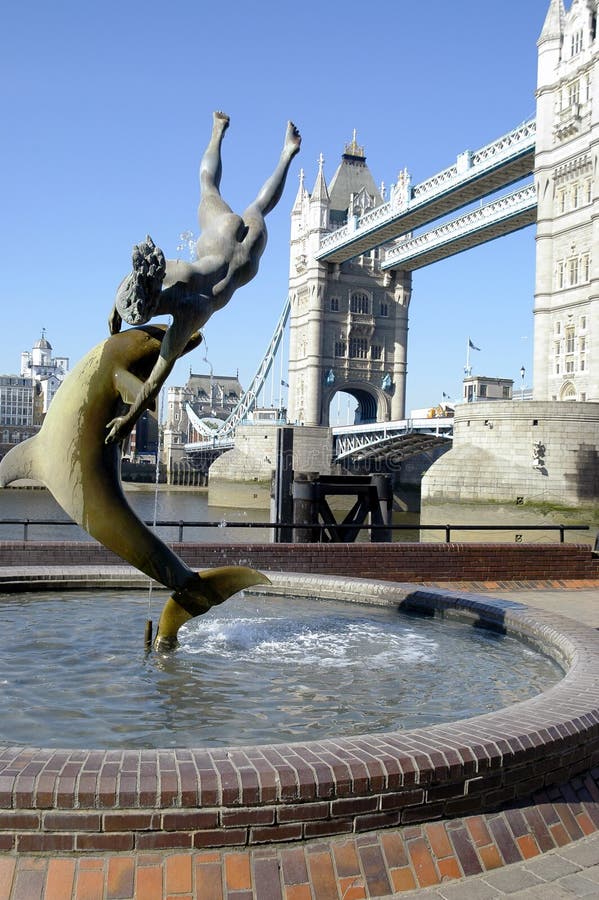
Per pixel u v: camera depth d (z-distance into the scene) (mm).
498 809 4430
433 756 4238
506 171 82625
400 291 139625
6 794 3711
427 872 4059
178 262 6852
